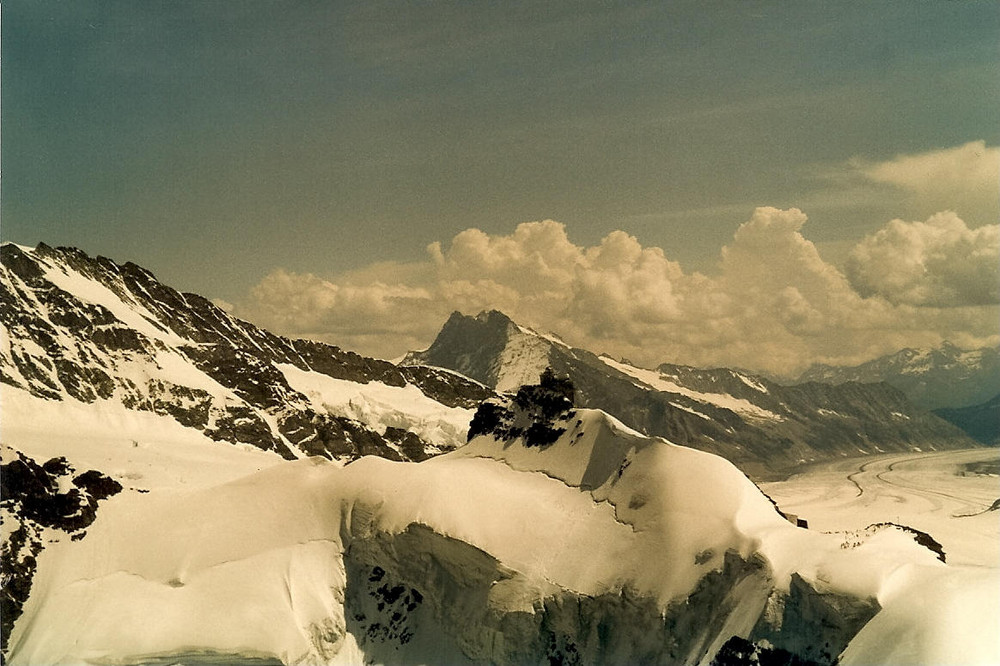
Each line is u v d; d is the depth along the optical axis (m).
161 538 169.50
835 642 134.25
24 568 164.62
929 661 120.94
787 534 152.25
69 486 179.50
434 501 166.88
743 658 138.88
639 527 161.12
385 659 161.38
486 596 158.12
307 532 171.12
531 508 171.12
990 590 130.50
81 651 151.25
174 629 153.88
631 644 151.00
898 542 154.25
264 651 152.62
